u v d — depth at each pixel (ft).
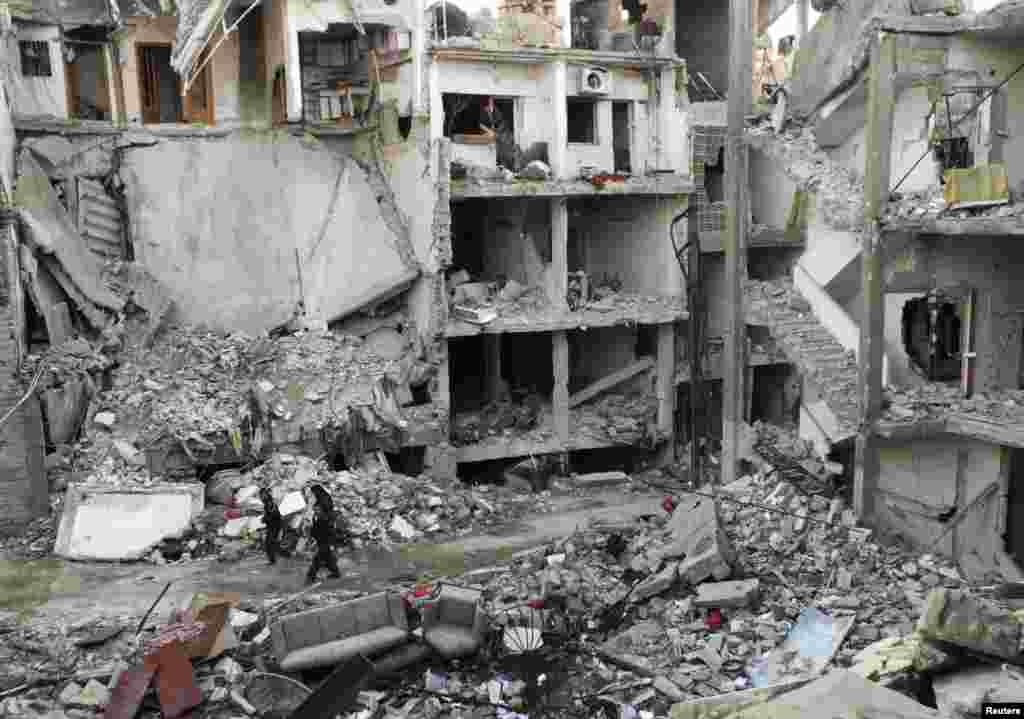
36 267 75.36
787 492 65.87
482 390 103.19
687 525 60.59
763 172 94.27
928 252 63.52
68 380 73.15
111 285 81.87
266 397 75.92
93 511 66.28
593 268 105.50
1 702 46.14
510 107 89.81
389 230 88.69
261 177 89.76
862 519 63.05
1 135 73.77
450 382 103.09
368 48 89.25
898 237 62.85
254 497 69.51
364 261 88.43
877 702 26.73
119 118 86.43
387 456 87.30
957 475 67.00
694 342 90.94
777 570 56.90
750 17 73.82
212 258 87.97
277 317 88.63
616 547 61.16
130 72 86.07
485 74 86.02
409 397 85.97
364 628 51.42
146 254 86.17
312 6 80.89
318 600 56.90
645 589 55.26
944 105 62.80
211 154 88.53
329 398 77.51
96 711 45.70
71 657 50.49
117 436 73.20
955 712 32.83
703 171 97.76
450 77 84.02
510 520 75.00
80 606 56.65
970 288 64.80
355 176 90.89
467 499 76.54
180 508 67.46
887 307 67.67
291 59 81.20
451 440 89.76
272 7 84.58
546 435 92.99
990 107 62.59
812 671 46.55
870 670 40.11
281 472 72.13
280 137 90.27
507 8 89.10
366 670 43.86
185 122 88.17
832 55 71.82
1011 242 64.75
